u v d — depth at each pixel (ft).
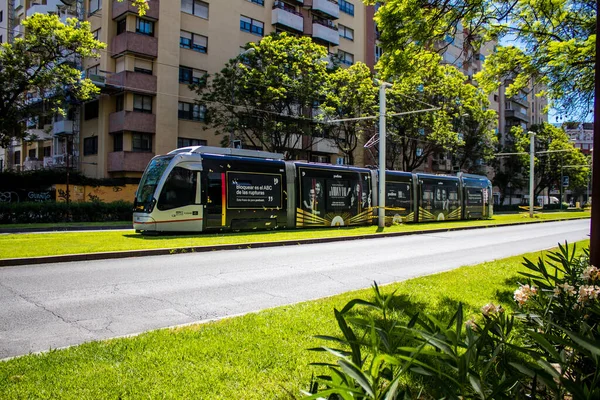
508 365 8.13
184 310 21.65
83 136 114.42
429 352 6.91
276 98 93.81
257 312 19.57
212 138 113.60
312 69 102.17
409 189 90.89
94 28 107.34
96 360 13.39
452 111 128.77
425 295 22.84
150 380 11.93
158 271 32.27
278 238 53.21
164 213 55.36
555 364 9.36
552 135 203.92
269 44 97.45
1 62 83.51
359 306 20.16
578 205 269.44
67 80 86.89
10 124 85.20
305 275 31.81
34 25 82.17
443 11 26.89
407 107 118.42
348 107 109.09
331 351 6.94
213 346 14.66
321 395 6.23
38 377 12.09
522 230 82.74
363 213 80.38
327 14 139.85
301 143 128.26
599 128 12.25
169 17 104.06
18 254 35.50
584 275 11.46
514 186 215.92
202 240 48.49
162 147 103.19
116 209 90.99
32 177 95.14
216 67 114.11
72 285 26.99
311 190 71.31
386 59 30.22
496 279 27.63
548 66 33.76
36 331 17.99
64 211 85.25
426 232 73.67
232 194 60.90
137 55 100.73
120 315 20.57
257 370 12.67
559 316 10.31
